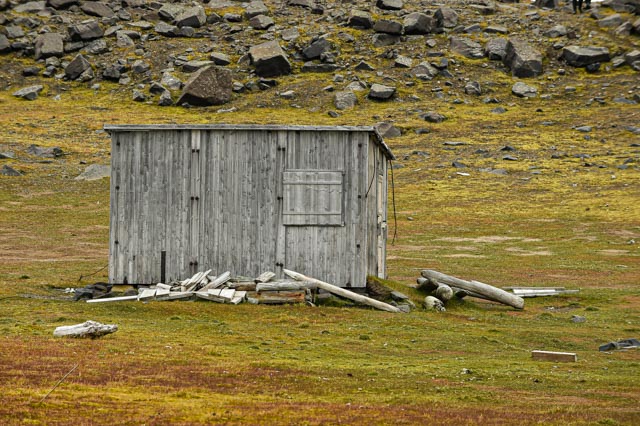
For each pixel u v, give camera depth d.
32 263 62.22
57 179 117.19
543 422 19.36
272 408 20.14
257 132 45.00
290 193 44.72
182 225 44.75
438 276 47.78
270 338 32.78
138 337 30.89
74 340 29.19
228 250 44.69
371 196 46.41
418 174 129.88
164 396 21.08
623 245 83.00
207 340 31.34
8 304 38.78
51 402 19.41
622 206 105.50
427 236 89.19
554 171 128.62
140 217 44.78
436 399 22.31
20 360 24.72
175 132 45.06
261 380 24.11
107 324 32.81
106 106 175.38
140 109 173.00
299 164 44.88
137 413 18.84
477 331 37.31
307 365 26.94
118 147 45.06
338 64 198.88
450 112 172.25
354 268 44.47
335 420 18.89
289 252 44.59
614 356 32.06
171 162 45.00
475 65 199.75
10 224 88.88
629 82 185.00
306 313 39.38
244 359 27.47
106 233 85.50
